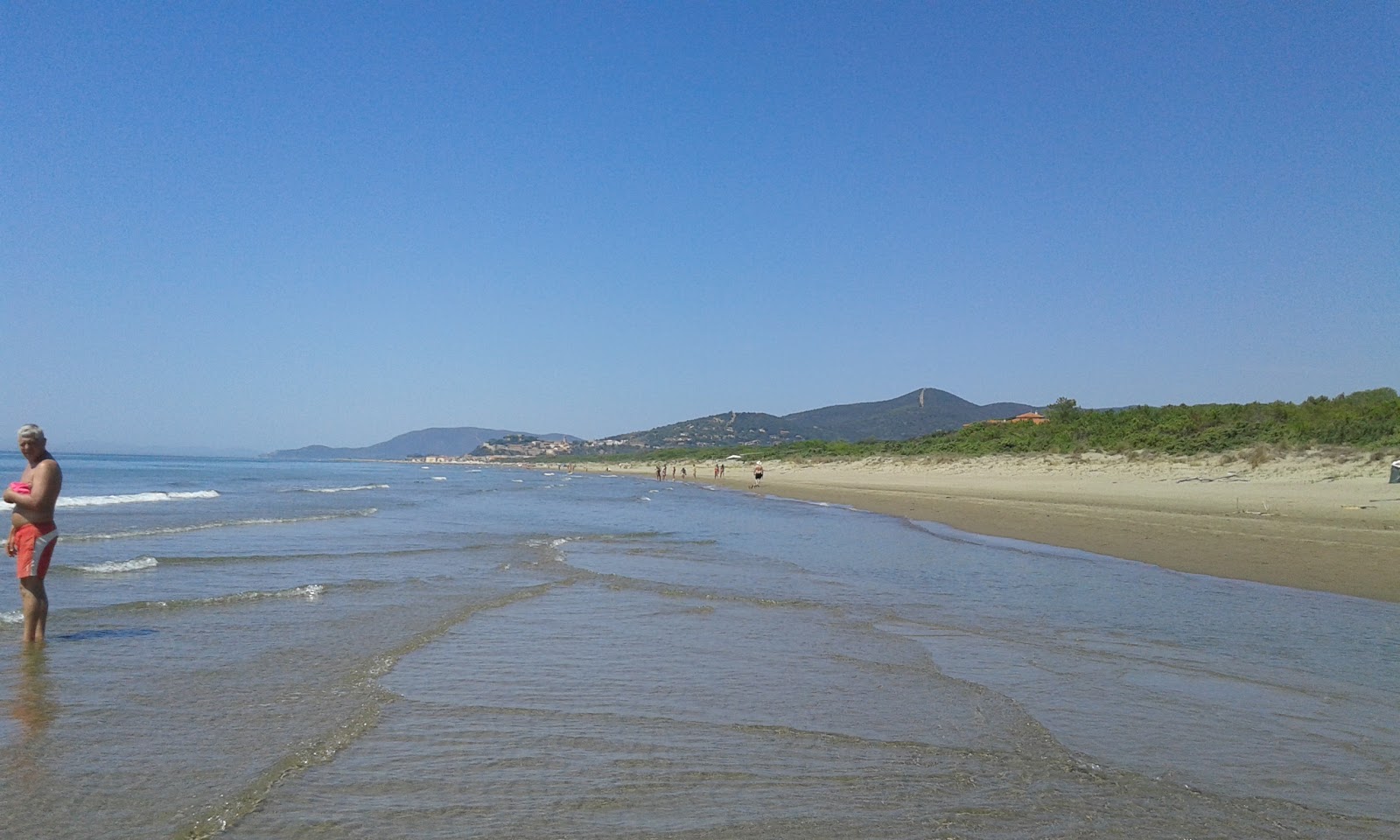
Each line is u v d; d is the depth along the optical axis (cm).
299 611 955
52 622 862
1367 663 798
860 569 1459
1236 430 4300
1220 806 464
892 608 1066
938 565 1510
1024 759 530
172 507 2789
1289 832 433
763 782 482
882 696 664
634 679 701
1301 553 1623
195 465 12369
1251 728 601
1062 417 6769
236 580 1170
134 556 1398
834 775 496
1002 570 1449
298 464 19325
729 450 14388
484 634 859
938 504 3412
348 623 891
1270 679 736
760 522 2544
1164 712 634
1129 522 2364
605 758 514
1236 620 1003
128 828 400
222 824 405
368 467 17362
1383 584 1280
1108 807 459
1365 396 4497
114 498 3167
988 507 3127
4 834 389
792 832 416
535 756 514
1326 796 483
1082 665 776
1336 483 3034
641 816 432
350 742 527
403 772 482
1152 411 5516
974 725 595
